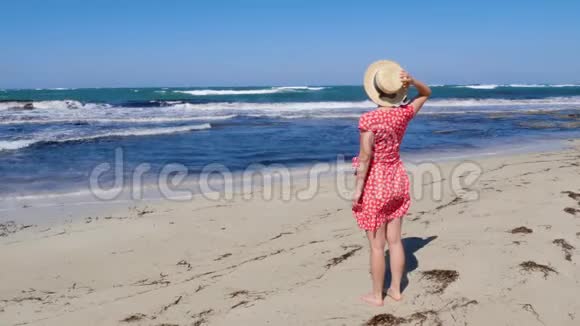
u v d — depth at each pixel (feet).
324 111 89.10
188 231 19.19
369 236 11.80
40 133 49.83
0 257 16.53
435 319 11.25
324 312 11.84
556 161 34.42
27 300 13.41
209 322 11.70
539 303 11.82
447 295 12.32
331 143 46.03
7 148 39.70
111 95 159.33
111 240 18.22
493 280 12.98
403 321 11.21
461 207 21.04
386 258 15.07
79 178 29.19
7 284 14.52
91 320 12.14
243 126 60.95
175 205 23.15
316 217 20.97
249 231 19.11
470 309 11.60
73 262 16.17
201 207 22.76
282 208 22.49
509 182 26.27
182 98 143.64
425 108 105.81
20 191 25.82
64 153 38.01
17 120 63.46
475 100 135.23
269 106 101.60
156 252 17.01
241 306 12.45
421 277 13.41
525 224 17.71
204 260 16.17
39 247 17.51
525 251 14.88
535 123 68.54
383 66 11.14
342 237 17.90
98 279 14.82
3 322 12.14
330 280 13.78
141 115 74.33
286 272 14.62
